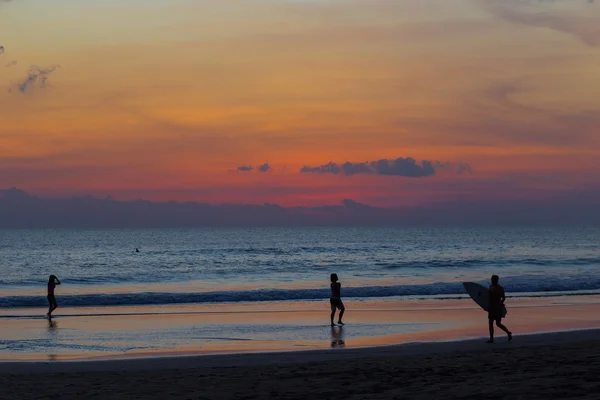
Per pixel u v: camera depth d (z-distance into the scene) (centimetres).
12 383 1186
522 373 1129
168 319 2330
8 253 9312
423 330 2017
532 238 15888
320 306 2752
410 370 1223
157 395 1041
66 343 1809
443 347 1641
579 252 8944
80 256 8344
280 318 2344
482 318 2302
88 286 4191
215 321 2270
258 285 4178
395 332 1978
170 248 10638
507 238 15938
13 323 2239
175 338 1891
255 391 1054
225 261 6988
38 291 3881
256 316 2406
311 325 2150
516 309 2548
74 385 1156
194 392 1060
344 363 1366
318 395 1005
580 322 2175
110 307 2772
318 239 15812
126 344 1791
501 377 1087
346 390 1041
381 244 12025
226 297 3102
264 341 1828
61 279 4659
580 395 901
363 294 3294
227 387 1098
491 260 6694
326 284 4206
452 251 9244
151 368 1391
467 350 1561
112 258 7800
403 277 4744
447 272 5197
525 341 1725
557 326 2083
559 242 13025
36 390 1110
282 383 1124
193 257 7869
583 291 3428
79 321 2291
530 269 5516
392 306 2716
